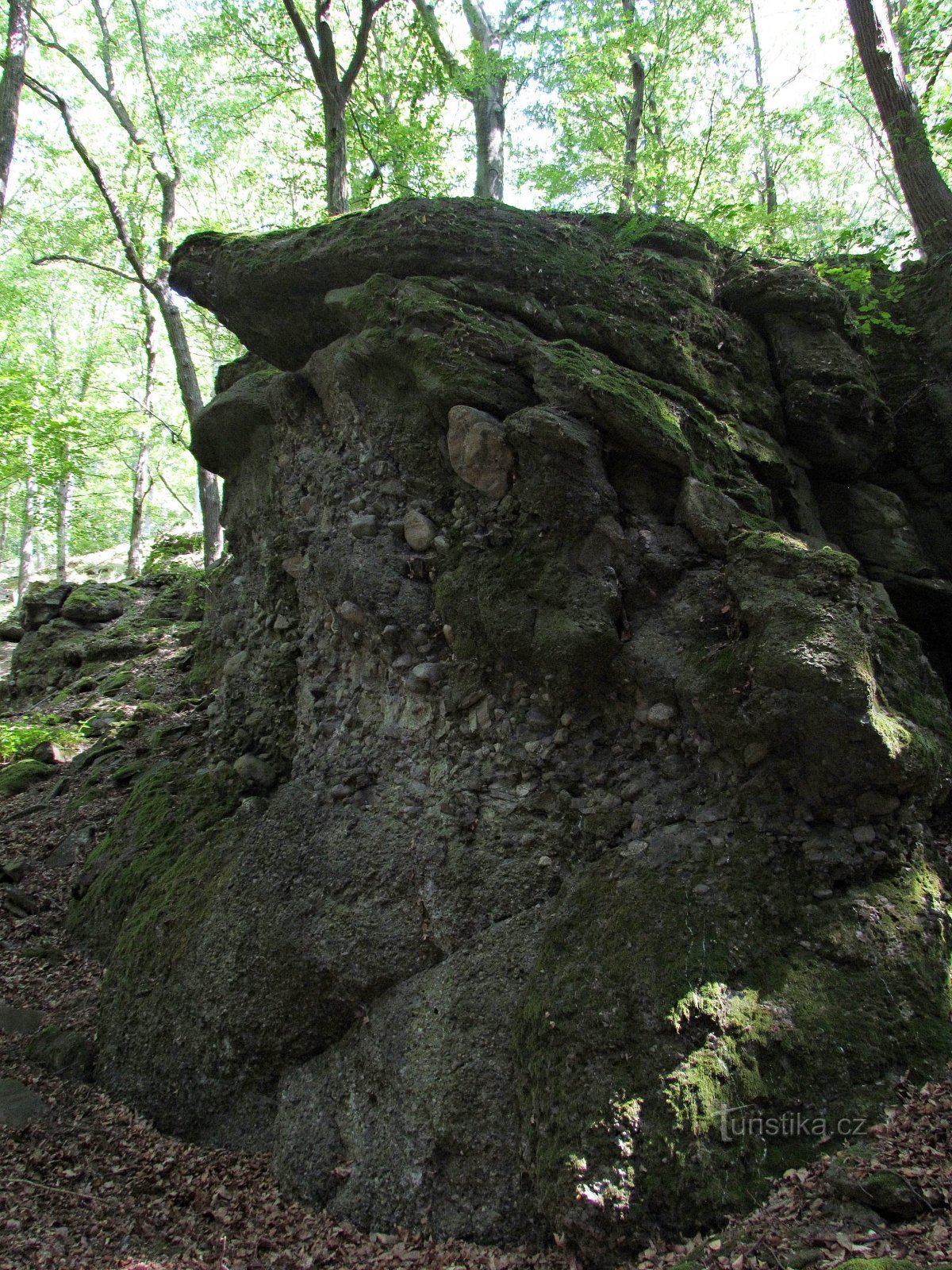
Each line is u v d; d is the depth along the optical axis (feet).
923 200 26.73
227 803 23.02
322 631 21.72
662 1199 12.00
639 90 44.86
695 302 20.80
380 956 16.79
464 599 18.25
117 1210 14.66
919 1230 10.44
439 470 19.52
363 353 20.01
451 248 20.02
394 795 18.52
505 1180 13.58
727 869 14.73
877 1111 12.48
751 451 19.57
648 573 17.25
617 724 16.97
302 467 22.71
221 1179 15.80
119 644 44.88
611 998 13.71
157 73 58.44
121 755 30.09
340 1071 16.22
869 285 22.20
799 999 13.44
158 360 82.28
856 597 15.52
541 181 52.08
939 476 21.95
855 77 47.60
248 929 18.12
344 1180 14.96
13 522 99.71
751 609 15.35
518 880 16.43
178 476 110.83
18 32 27.25
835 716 14.23
